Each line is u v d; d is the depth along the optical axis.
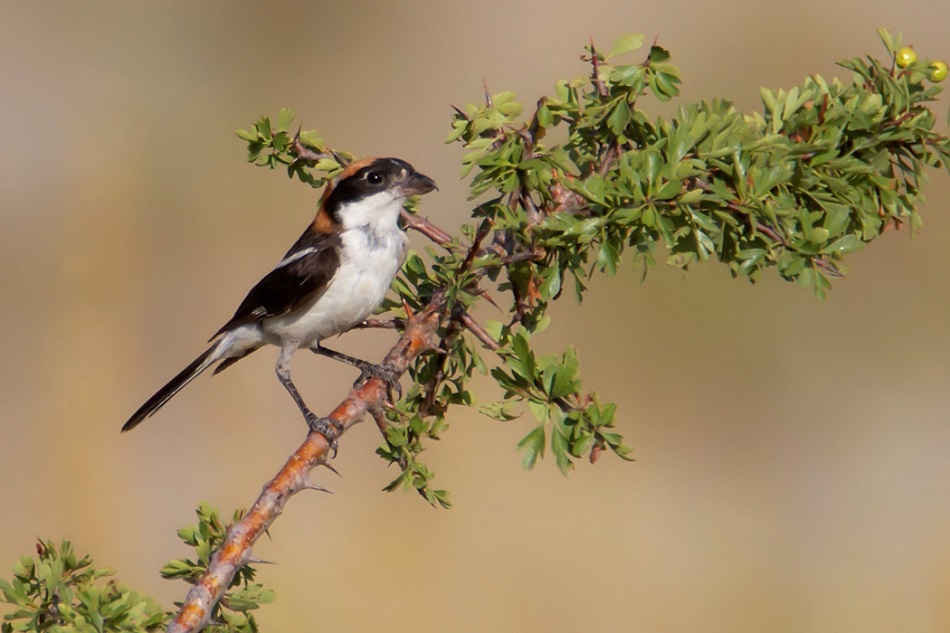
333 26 22.98
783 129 6.43
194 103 21.20
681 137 5.90
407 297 7.13
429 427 6.26
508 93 6.20
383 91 22.09
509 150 5.95
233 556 5.12
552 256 6.12
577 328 16.06
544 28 23.12
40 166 18.86
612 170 6.04
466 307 6.20
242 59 22.64
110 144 18.98
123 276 16.27
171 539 12.41
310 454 5.54
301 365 15.09
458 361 6.32
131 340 15.12
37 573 5.21
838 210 5.90
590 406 5.46
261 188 18.31
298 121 21.23
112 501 12.66
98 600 4.99
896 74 6.70
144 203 17.73
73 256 16.28
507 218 5.88
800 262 5.77
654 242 5.85
